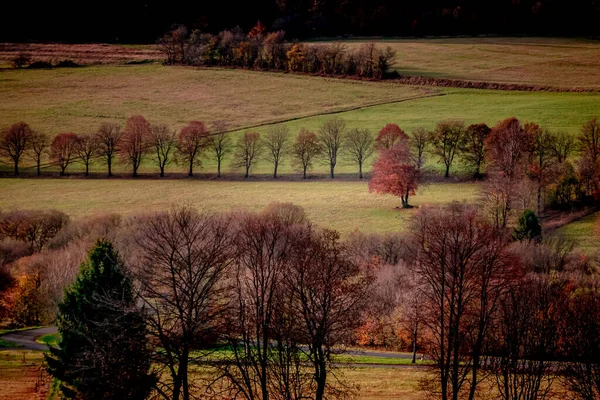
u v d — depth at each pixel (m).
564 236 131.25
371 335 93.19
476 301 72.81
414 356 82.50
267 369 65.06
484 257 67.19
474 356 61.00
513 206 142.75
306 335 57.53
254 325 61.66
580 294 85.06
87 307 53.59
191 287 52.28
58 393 58.56
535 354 66.69
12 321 113.94
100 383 50.38
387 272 101.19
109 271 54.72
